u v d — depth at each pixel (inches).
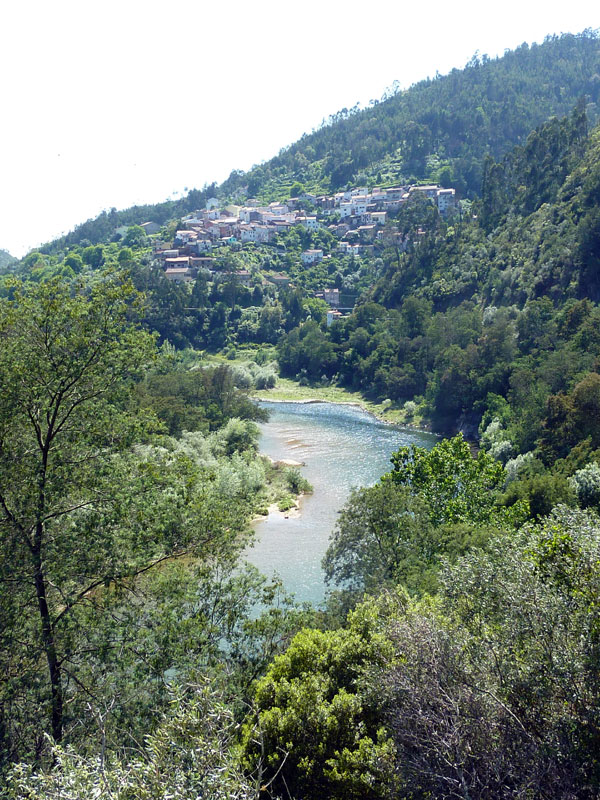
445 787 426.6
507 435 2760.8
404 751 474.9
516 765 407.5
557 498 1456.7
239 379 4847.4
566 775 384.5
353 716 533.0
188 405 3006.9
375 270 7440.9
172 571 747.4
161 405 2746.1
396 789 455.2
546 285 3949.3
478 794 401.4
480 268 4886.8
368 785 462.3
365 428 3690.9
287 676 615.2
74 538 623.2
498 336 3489.2
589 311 3137.3
